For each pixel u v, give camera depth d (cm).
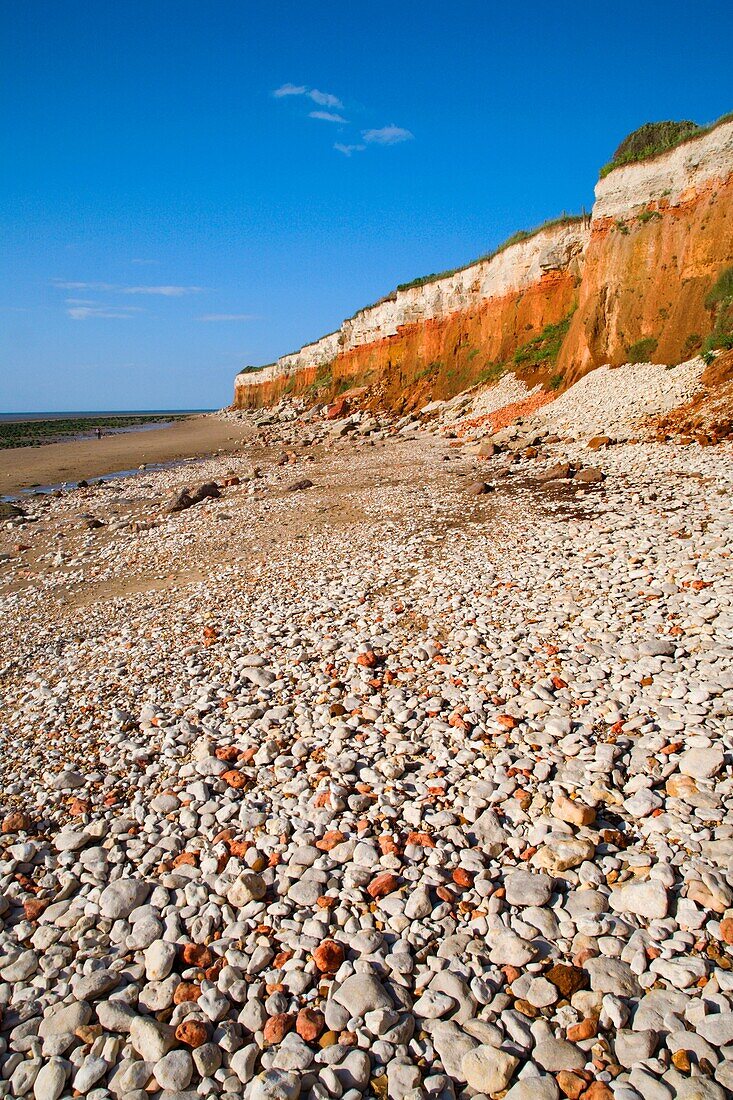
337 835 528
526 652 808
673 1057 338
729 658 707
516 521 1422
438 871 482
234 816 571
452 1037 363
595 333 2850
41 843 556
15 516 2295
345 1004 385
